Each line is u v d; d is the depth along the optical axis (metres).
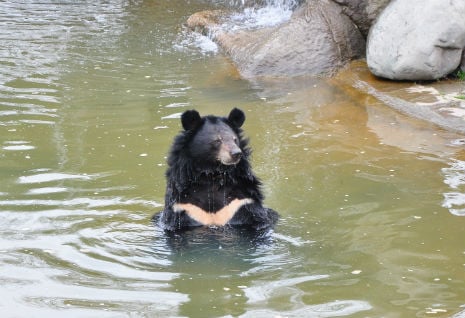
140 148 16.09
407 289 9.89
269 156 15.65
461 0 20.22
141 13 31.81
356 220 12.34
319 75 22.30
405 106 18.66
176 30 28.83
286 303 9.50
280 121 18.09
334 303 9.48
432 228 11.99
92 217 12.38
